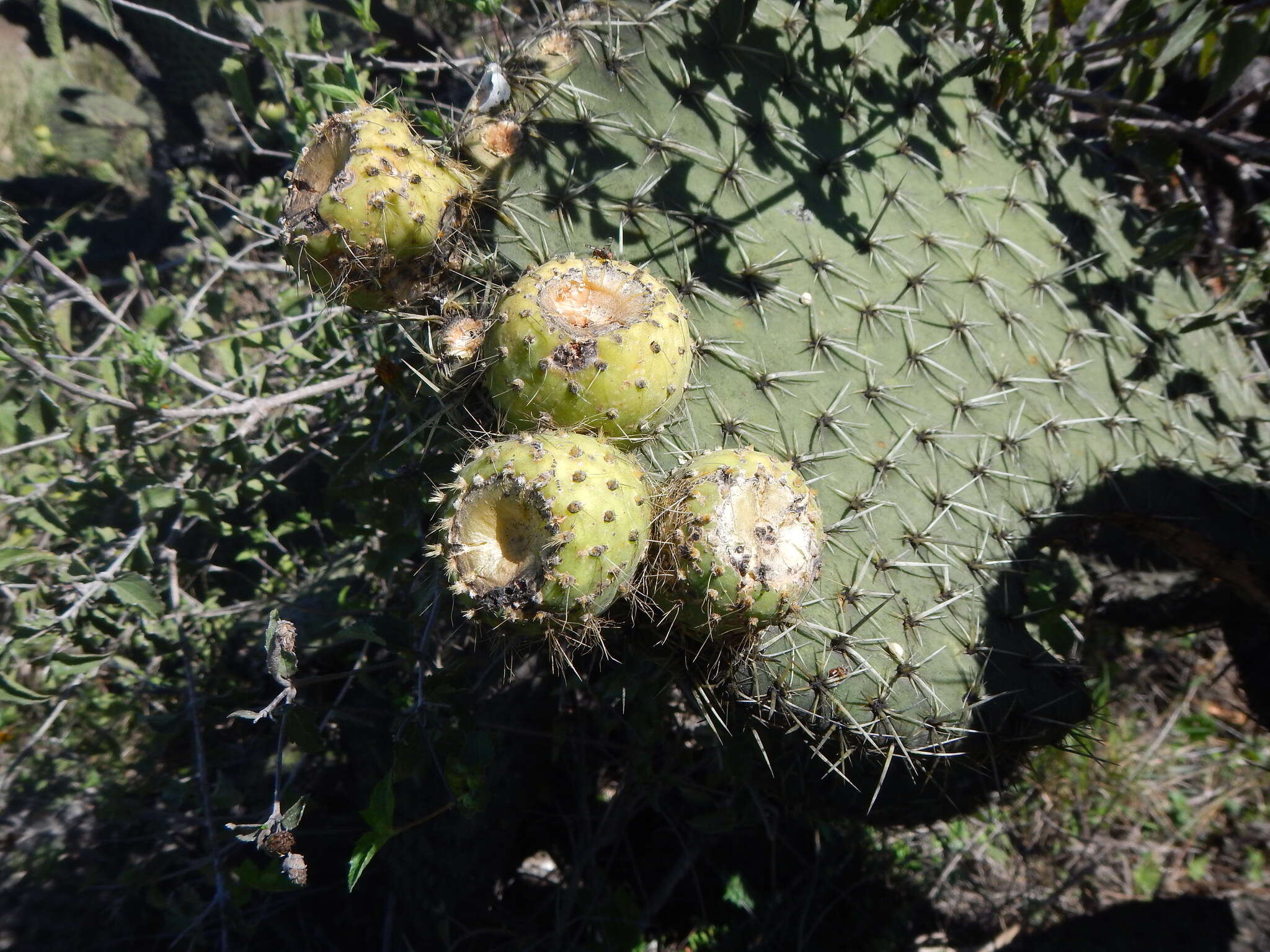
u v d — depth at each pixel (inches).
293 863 12.2
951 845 21.9
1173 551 16.0
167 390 19.7
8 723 21.1
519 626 10.5
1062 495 14.5
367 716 18.9
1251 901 17.9
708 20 14.4
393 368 14.3
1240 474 15.5
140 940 18.6
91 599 16.0
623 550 10.4
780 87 14.7
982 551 13.6
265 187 23.6
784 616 11.3
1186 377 16.1
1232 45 15.2
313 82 18.4
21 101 36.0
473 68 19.0
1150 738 23.9
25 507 18.0
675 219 13.6
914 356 14.2
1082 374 15.4
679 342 11.5
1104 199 17.1
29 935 18.3
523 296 11.3
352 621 16.5
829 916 20.4
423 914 18.1
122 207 36.7
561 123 13.5
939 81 16.1
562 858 20.4
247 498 20.4
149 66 34.5
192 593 21.7
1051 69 17.4
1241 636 18.2
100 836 19.4
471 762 14.0
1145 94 17.3
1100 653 22.0
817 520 11.6
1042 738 13.3
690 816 20.1
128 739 21.1
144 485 17.4
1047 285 15.6
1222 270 19.7
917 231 15.0
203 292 20.4
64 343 19.4
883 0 14.7
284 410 20.0
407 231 12.2
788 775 14.8
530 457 10.4
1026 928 20.4
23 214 34.0
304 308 21.6
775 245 13.9
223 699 19.4
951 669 12.8
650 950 20.2
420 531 16.0
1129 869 22.0
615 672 15.9
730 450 11.7
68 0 34.9
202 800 17.6
